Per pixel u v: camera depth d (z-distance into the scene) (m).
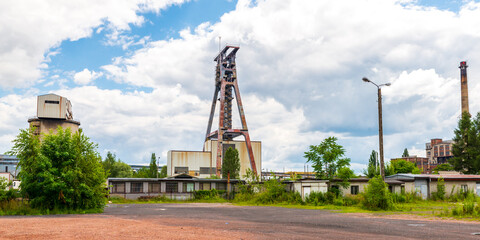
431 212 26.66
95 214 27.45
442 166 111.19
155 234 13.66
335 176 42.56
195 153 116.25
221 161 115.38
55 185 27.64
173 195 62.16
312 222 19.34
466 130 88.38
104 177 31.28
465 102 123.94
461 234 13.52
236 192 64.19
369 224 17.81
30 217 23.58
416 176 47.09
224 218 22.81
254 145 123.62
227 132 121.38
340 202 37.09
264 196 46.44
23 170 28.50
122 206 43.84
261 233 14.05
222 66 129.38
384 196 29.97
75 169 29.06
